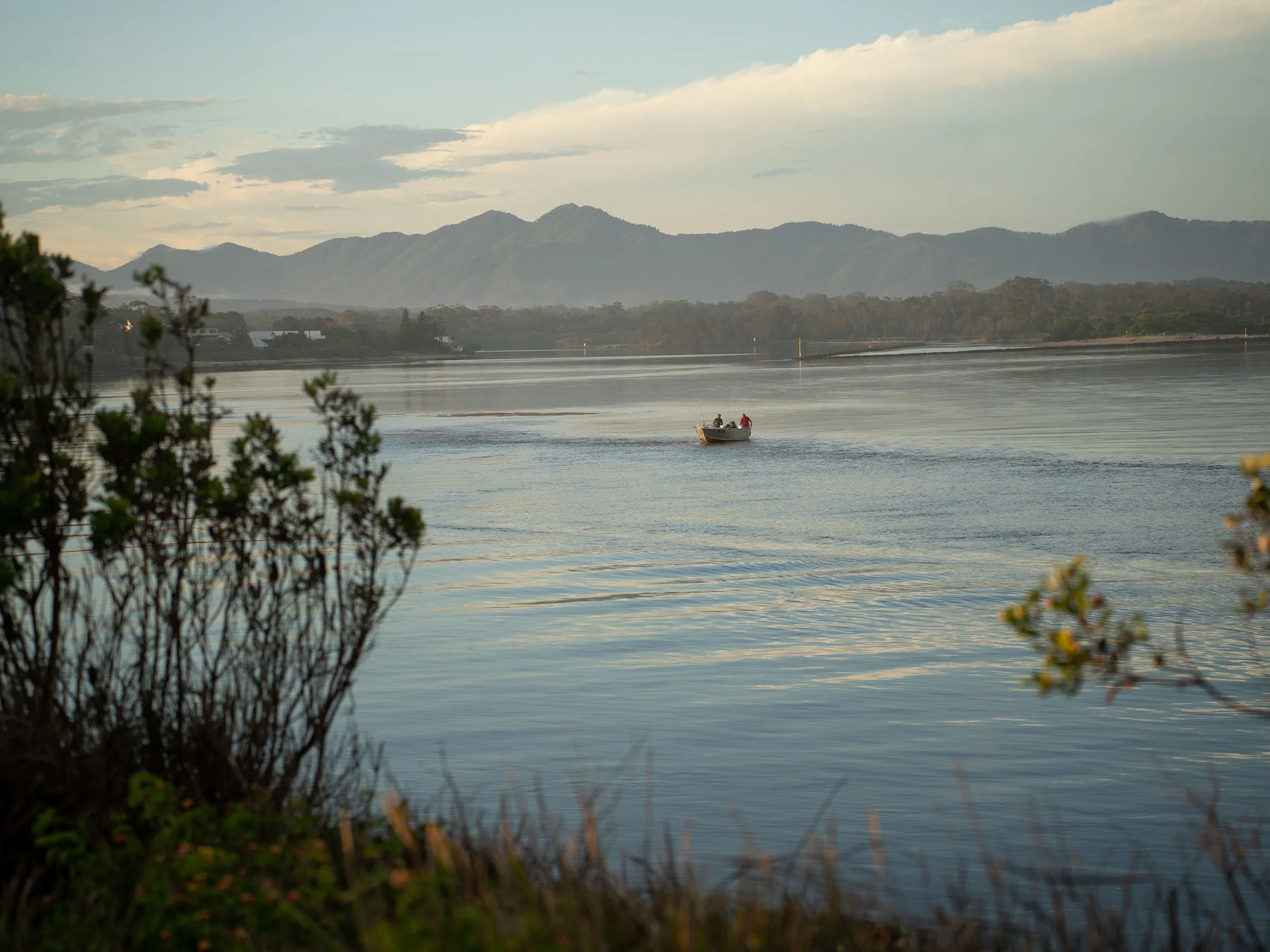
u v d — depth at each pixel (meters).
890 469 45.25
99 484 6.27
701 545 28.30
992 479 41.00
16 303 5.79
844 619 19.86
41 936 4.54
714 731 13.53
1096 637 4.53
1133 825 10.49
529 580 23.77
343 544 16.64
